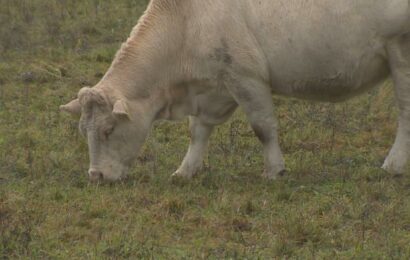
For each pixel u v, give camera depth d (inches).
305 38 1413.6
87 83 2103.8
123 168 1441.9
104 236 1223.5
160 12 1445.6
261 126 1459.2
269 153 1478.8
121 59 1441.9
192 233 1247.5
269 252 1176.2
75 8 2650.1
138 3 2706.7
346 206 1322.6
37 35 2431.1
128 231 1244.5
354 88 1464.1
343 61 1423.5
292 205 1346.0
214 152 1657.2
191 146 1515.7
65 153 1632.6
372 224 1262.3
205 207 1342.3
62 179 1482.5
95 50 2304.4
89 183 1429.6
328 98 1488.7
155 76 1439.5
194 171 1512.1
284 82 1451.8
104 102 1401.3
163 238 1226.6
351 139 1761.8
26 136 1713.8
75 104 1433.3
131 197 1369.3
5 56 2253.9
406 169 1480.1
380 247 1186.6
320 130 1791.3
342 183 1437.0
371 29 1409.9
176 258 1152.8
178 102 1470.2
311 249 1184.8
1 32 2410.2
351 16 1405.0
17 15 2571.4
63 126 1802.4
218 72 1430.9
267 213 1315.2
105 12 2620.6
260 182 1451.8
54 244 1203.2
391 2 1397.6
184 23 1433.3
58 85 2082.9
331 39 1411.2
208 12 1418.6
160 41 1437.0
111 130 1414.9
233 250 1180.5
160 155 1642.5
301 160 1592.0
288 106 1969.7
